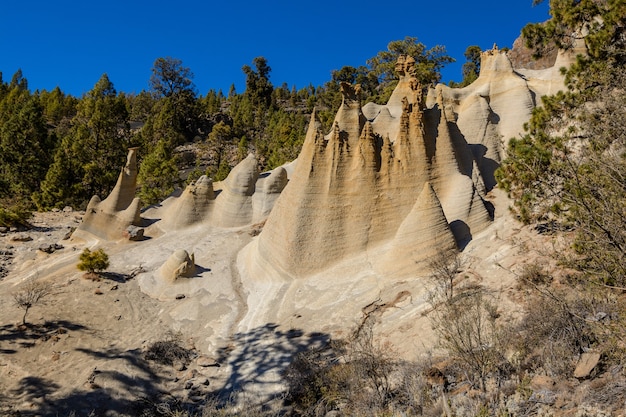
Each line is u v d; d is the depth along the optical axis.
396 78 58.44
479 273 16.92
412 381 11.16
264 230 24.67
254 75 114.00
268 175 34.03
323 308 19.23
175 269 24.14
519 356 10.41
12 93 110.19
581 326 9.93
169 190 57.28
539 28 19.09
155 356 17.23
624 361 8.39
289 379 14.67
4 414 14.02
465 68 79.25
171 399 14.98
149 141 83.31
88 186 56.53
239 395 14.73
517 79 29.55
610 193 9.27
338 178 22.72
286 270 22.11
